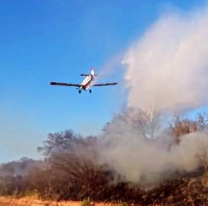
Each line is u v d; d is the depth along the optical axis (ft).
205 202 131.95
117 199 156.15
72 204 163.43
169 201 141.28
